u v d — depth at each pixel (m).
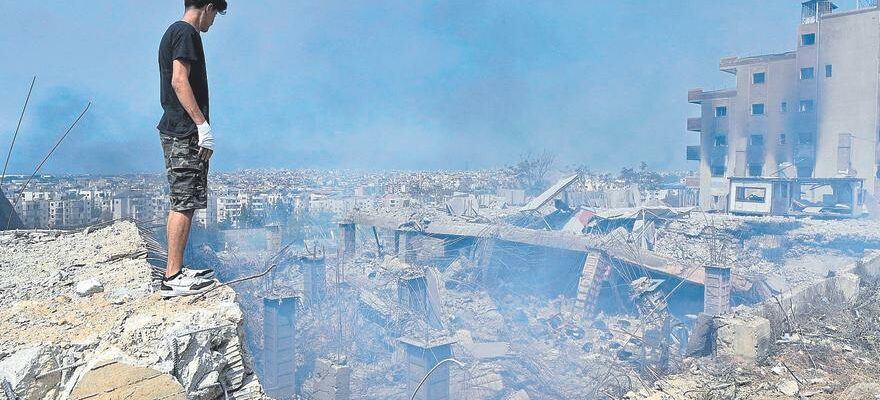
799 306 19.56
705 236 36.66
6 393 3.03
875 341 16.83
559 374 19.06
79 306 4.22
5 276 5.93
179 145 4.21
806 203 40.50
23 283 5.36
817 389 14.15
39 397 3.15
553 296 28.58
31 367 3.17
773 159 47.84
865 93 43.41
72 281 5.43
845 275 22.47
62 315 3.98
